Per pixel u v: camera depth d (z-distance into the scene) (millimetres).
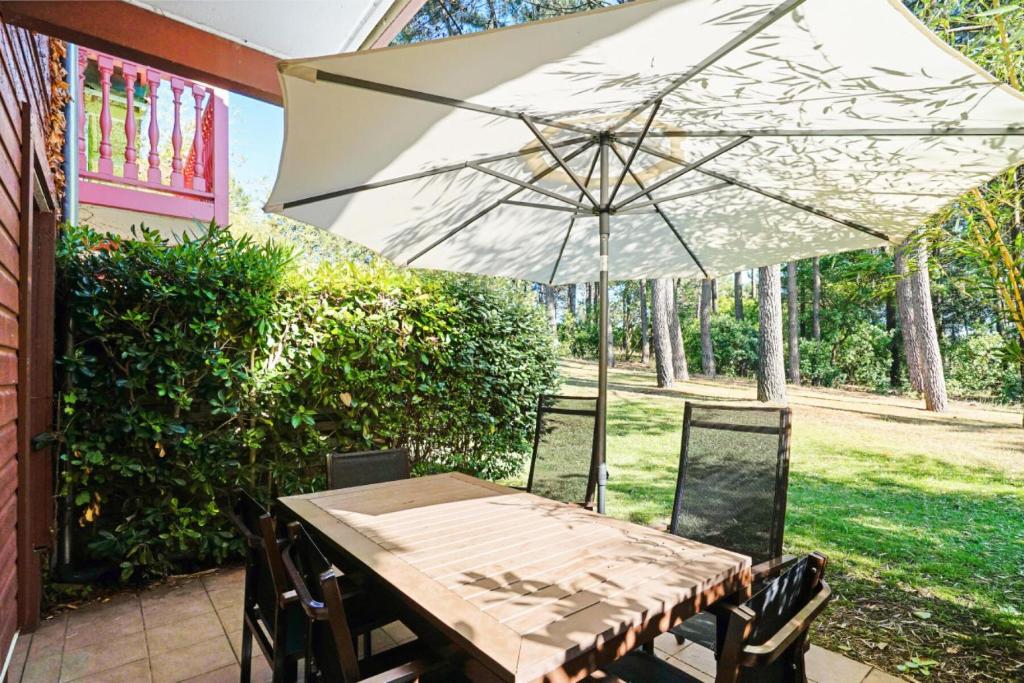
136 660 2564
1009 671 2414
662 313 14094
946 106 1968
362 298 4156
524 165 2916
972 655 2549
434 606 1386
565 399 3039
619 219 3455
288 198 2707
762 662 1057
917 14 3338
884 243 3258
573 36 1649
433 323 4469
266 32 3188
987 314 11820
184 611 3076
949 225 3920
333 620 1301
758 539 2229
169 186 5609
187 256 3459
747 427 2416
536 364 5383
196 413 3629
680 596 1466
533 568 1649
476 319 4840
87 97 7188
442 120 2250
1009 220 3352
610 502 5340
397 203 2984
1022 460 6691
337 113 2018
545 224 3506
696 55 1789
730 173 2822
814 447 7703
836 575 3535
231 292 3584
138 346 3375
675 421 9797
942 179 2535
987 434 8219
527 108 2250
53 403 3125
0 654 2322
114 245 3357
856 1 1458
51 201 3045
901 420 9617
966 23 3170
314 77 1779
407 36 9312
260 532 1733
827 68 1823
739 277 20844
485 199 3107
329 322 3971
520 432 5227
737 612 1087
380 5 3123
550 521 2154
